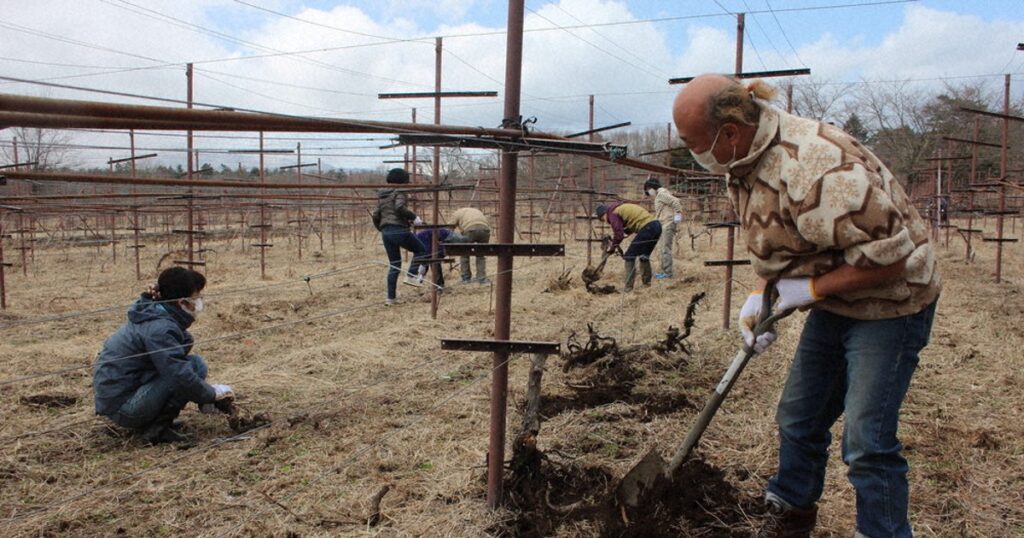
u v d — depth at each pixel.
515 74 2.88
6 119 1.47
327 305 8.79
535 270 11.59
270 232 19.23
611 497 2.86
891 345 2.29
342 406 4.52
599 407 4.38
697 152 2.35
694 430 2.76
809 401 2.64
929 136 30.36
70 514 3.07
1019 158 27.11
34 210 9.97
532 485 3.15
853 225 2.05
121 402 3.89
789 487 2.75
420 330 6.88
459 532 2.86
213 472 3.53
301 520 3.00
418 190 7.41
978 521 2.93
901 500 2.35
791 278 2.35
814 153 2.13
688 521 2.86
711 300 8.64
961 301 8.44
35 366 5.69
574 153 2.95
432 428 4.04
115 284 10.93
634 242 9.55
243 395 4.82
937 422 4.01
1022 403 4.39
